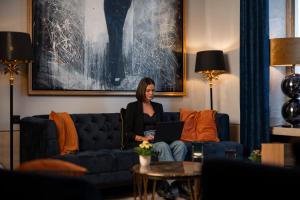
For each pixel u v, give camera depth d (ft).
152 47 17.94
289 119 15.55
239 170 5.30
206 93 19.53
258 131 16.31
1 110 14.57
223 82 18.48
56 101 15.66
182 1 18.90
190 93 19.17
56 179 4.53
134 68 17.39
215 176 5.55
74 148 13.73
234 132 17.90
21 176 4.74
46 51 15.31
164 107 18.49
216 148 15.20
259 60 16.34
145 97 14.89
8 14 14.71
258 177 5.09
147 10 17.79
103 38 16.58
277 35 16.87
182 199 13.07
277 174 4.93
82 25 16.10
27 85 15.02
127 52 17.21
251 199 5.16
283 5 17.06
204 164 5.70
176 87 18.63
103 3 16.60
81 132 14.99
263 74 16.14
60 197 4.42
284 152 10.94
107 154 13.32
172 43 18.57
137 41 17.49
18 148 14.89
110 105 16.90
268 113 16.15
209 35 19.27
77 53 15.98
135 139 14.42
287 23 17.08
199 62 17.47
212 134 16.24
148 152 11.15
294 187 4.76
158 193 13.64
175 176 9.93
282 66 17.04
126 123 14.70
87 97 16.35
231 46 18.08
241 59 17.10
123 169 13.57
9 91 14.70
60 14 15.61
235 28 17.89
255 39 16.53
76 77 15.97
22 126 14.19
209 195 5.65
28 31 14.98
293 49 15.31
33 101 15.19
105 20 16.65
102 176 13.09
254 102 16.55
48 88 15.35
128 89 17.22
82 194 4.40
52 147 12.85
